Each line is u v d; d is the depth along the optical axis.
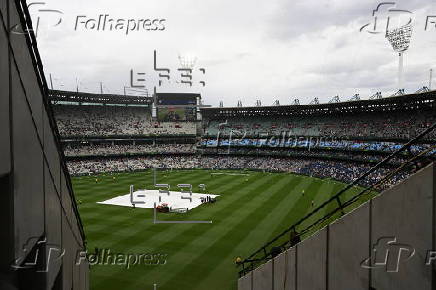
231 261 30.69
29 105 5.83
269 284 12.30
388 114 88.50
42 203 6.54
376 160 76.69
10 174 4.91
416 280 5.25
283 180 76.75
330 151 92.44
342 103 87.25
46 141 7.01
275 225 41.28
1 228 4.86
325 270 7.98
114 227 40.91
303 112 109.88
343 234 7.24
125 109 124.94
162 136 116.50
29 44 5.95
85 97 108.25
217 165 103.19
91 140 103.56
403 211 5.49
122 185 72.12
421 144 65.69
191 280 27.09
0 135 4.52
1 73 4.57
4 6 4.79
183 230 39.69
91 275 28.05
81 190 65.94
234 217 45.19
